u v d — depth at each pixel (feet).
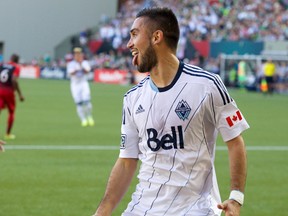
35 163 69.51
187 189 24.09
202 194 24.25
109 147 83.51
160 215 24.06
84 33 209.97
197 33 254.27
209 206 24.09
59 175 62.75
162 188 24.25
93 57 257.34
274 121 125.80
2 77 89.15
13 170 64.85
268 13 265.75
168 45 24.06
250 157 78.48
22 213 47.44
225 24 261.85
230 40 240.32
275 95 208.85
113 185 25.43
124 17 261.85
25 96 171.63
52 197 53.06
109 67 254.47
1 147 30.66
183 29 253.65
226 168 69.15
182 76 24.09
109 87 223.92
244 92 218.38
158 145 24.18
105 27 254.88
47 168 66.54
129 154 25.36
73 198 52.75
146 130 24.36
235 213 23.43
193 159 24.09
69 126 107.86
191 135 23.99
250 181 62.13
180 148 24.06
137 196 24.72
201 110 23.85
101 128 105.91
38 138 90.94
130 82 246.27
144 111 24.30
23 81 242.37
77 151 79.41
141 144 24.81
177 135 23.99
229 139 24.18
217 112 24.07
